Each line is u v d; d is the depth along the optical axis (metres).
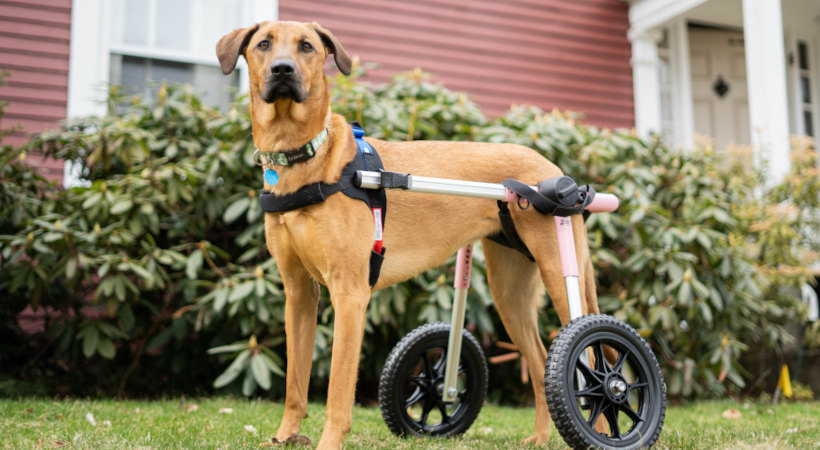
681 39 6.99
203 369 4.34
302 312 2.30
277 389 4.01
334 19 5.80
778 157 5.43
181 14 5.43
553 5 6.54
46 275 3.67
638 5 6.65
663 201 4.66
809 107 7.38
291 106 2.07
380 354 4.11
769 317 4.88
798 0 7.11
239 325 3.98
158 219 3.99
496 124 4.46
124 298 3.64
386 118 3.98
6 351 4.23
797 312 4.85
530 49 6.42
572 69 6.54
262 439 2.41
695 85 7.30
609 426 2.14
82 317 3.93
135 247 4.04
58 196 4.11
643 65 6.68
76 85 5.04
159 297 4.29
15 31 4.93
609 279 4.56
